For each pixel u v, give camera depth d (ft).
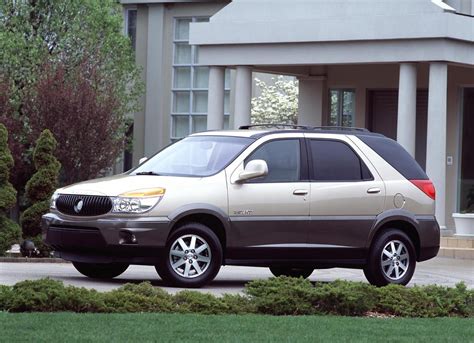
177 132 153.69
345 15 107.96
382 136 64.75
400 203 63.57
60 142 136.36
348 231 61.77
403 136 103.86
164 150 62.85
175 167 60.85
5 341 34.71
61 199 59.06
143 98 155.33
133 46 156.46
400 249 63.67
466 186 114.93
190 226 58.13
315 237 60.95
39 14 145.48
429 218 64.64
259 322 41.75
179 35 153.38
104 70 144.36
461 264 89.25
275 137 61.36
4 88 137.39
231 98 149.48
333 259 61.62
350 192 61.98
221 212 58.75
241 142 61.00
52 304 43.60
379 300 48.85
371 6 106.93
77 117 136.26
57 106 136.15
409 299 48.96
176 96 153.79
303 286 48.29
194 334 37.60
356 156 62.95
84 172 137.39
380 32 104.01
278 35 109.40
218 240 58.75
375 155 63.62
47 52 142.10
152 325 39.60
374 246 62.80
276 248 60.03
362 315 47.67
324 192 61.31
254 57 111.14
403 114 103.91
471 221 103.40
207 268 58.59
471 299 50.31
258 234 59.62
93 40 144.66
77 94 137.18
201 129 151.74
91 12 146.20
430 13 102.06
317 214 61.00
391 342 37.40
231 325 40.42
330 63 107.45
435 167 102.58
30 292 43.39
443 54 101.86
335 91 122.52
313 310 46.88
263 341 36.45
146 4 155.22
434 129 102.58
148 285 47.01
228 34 111.86
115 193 57.41
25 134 139.03
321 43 107.86
